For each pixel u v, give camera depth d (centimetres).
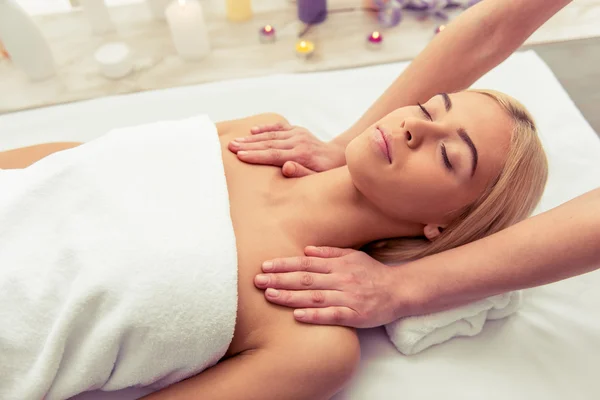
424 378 92
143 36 167
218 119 134
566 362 95
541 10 93
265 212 93
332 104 137
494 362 95
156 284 77
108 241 80
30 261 79
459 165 84
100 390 87
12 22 139
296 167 99
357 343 85
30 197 84
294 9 174
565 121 132
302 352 80
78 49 163
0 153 104
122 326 75
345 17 171
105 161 90
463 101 89
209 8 175
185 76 156
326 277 85
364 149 87
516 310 100
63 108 135
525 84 141
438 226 93
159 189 87
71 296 77
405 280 90
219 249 81
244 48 163
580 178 121
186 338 78
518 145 86
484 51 98
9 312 76
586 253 76
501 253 82
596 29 164
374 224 95
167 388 81
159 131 97
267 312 83
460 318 93
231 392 78
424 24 169
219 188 87
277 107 136
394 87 106
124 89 152
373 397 90
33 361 77
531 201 91
